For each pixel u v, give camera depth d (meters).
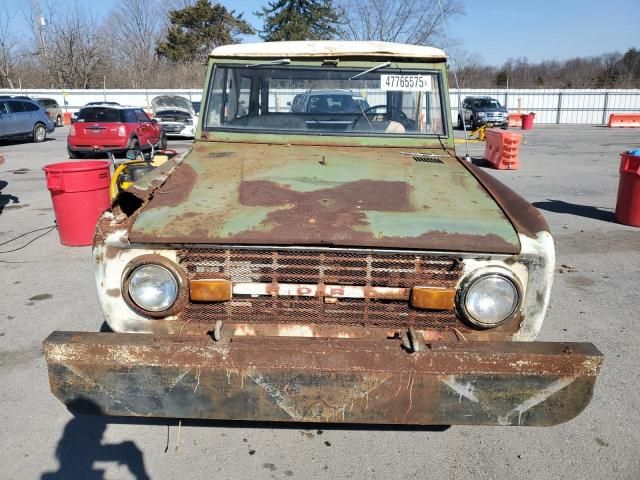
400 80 3.54
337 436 2.87
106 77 45.31
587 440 2.87
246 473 2.59
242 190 2.57
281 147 3.39
